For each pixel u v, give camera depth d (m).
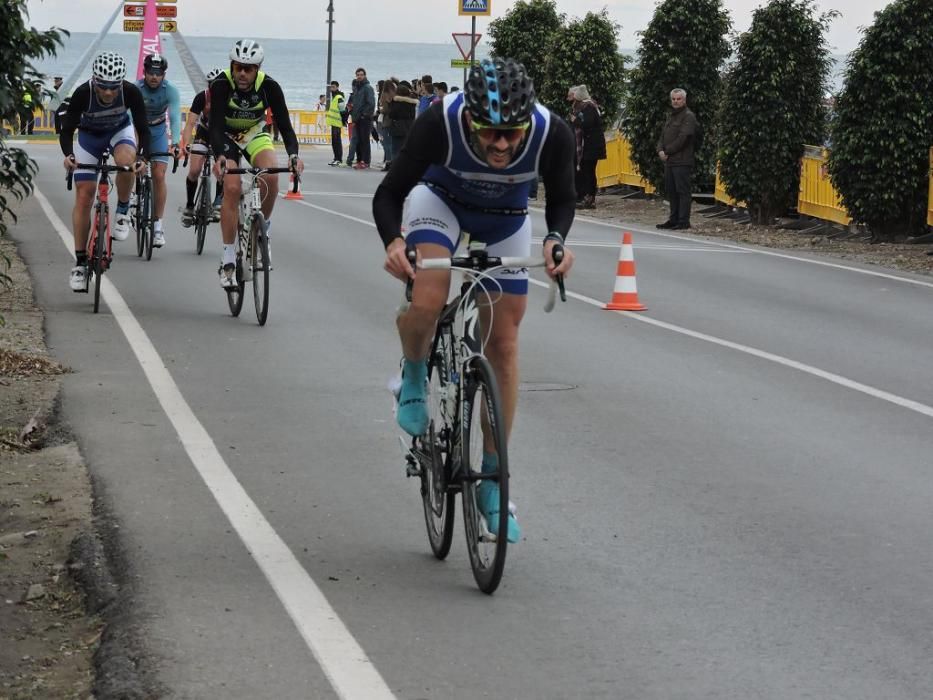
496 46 40.38
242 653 5.46
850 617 6.00
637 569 6.62
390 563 6.67
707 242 23.95
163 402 10.02
